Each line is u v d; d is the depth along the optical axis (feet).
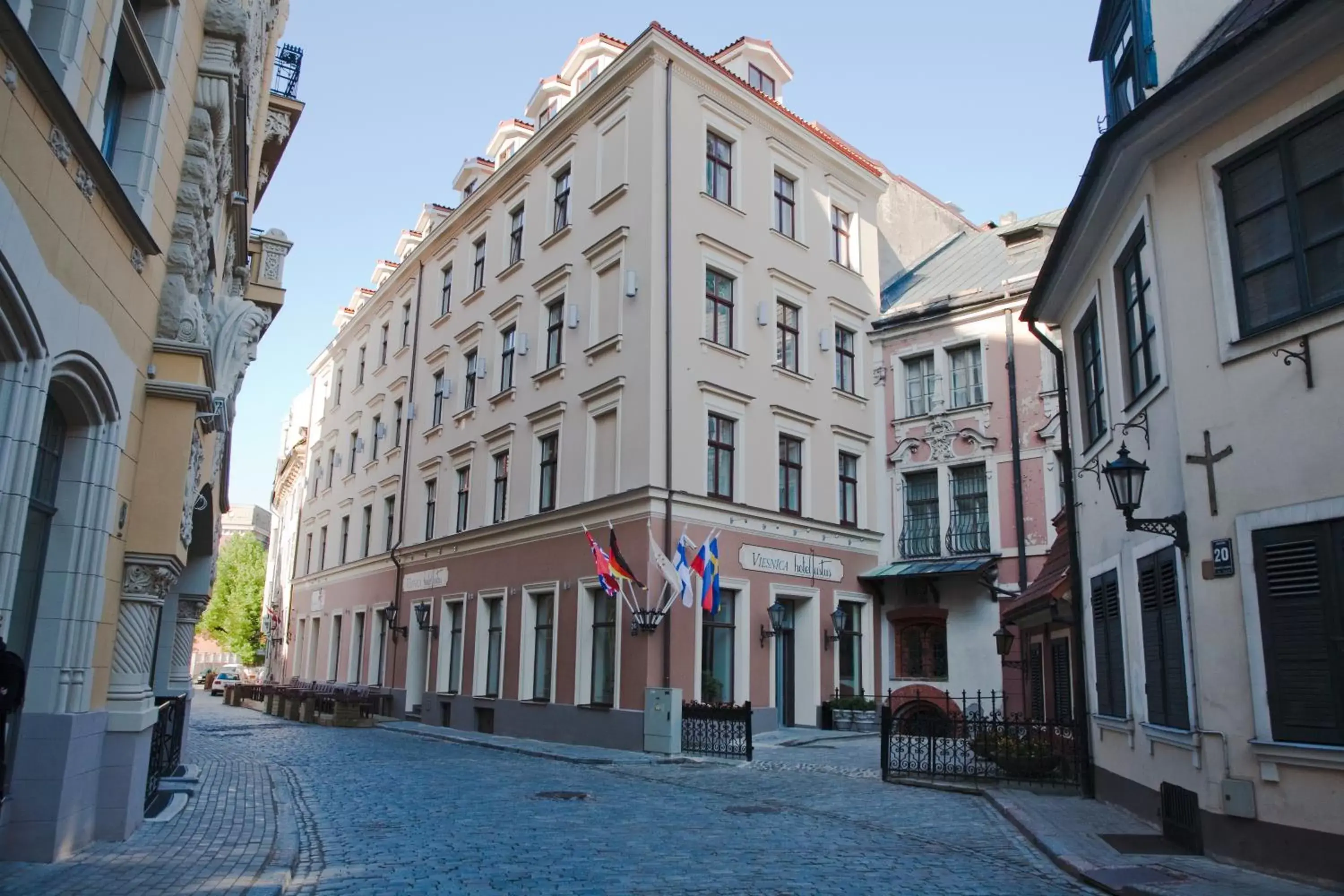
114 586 28.63
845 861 28.27
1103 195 34.76
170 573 30.73
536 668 74.84
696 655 64.90
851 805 39.50
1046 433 74.59
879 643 81.30
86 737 26.17
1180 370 29.91
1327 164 26.13
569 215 79.82
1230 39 26.91
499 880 24.77
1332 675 24.47
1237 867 26.25
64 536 25.67
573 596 70.74
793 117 81.51
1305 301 26.23
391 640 99.40
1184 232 30.35
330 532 128.77
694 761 56.29
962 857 29.37
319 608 128.16
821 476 79.25
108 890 21.89
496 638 80.79
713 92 75.87
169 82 29.32
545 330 80.79
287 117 62.13
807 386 79.61
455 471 91.91
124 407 27.86
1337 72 25.88
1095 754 40.22
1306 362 25.72
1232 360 27.99
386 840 30.35
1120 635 36.58
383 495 109.29
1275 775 25.40
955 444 80.07
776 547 73.10
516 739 71.87
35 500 24.31
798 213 82.58
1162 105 29.66
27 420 21.29
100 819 28.04
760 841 31.24
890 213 103.76
